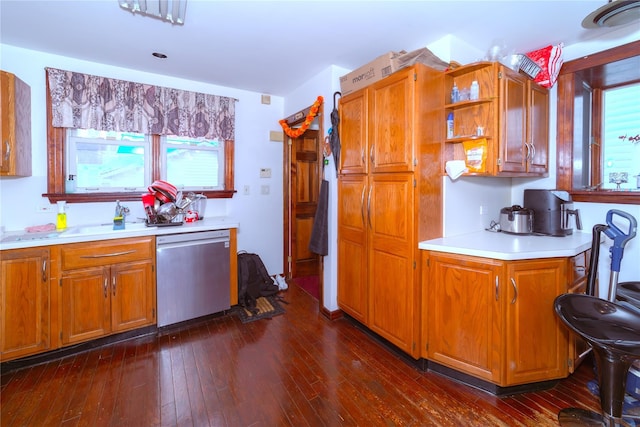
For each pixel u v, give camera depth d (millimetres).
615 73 2346
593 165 2555
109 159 2908
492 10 1945
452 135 2232
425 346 2096
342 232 2803
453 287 1966
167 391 1880
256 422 1638
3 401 1787
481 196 2523
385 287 2318
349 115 2629
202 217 3359
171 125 3074
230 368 2125
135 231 2492
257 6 1890
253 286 3334
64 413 1693
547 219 2297
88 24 2117
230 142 3510
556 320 1873
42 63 2559
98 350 2354
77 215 2748
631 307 1563
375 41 2369
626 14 1574
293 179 4020
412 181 2047
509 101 2074
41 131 2568
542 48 2496
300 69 2938
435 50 2377
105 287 2381
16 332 2078
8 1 1842
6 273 2043
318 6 1909
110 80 2760
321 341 2510
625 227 2246
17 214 2496
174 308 2672
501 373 1804
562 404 1781
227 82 3316
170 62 2773
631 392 1807
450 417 1681
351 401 1807
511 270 1774
